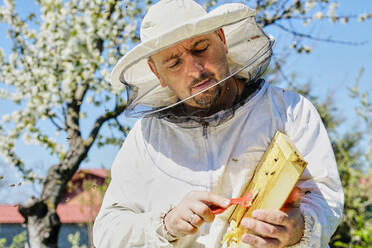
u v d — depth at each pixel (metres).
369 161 8.74
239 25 1.93
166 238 1.72
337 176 1.77
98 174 11.30
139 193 1.98
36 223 6.76
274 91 1.94
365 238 6.76
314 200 1.67
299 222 1.52
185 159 1.91
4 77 7.18
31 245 6.67
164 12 1.88
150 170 1.97
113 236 1.87
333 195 1.72
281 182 1.47
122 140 7.59
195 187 1.85
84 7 6.96
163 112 1.95
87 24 6.77
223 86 1.81
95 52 6.89
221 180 1.82
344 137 9.78
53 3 6.88
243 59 1.94
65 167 6.89
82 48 6.78
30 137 6.97
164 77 1.89
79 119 7.16
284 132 1.84
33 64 7.14
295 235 1.51
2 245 10.20
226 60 1.84
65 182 6.96
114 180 2.08
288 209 1.53
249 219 1.49
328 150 1.81
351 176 8.62
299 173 1.44
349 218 7.99
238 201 1.58
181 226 1.61
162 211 1.75
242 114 1.86
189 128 1.89
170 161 1.93
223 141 1.86
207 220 1.57
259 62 1.91
